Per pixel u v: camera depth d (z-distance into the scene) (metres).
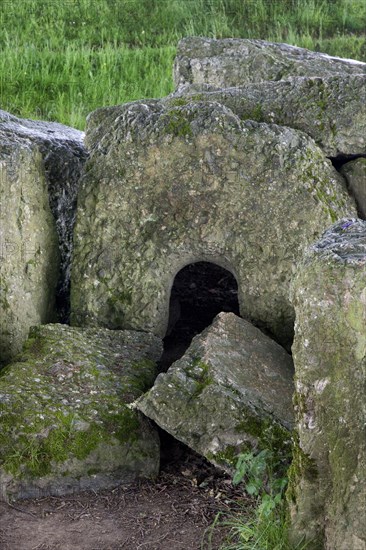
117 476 3.97
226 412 3.85
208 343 4.22
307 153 4.77
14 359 4.42
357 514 3.00
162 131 4.76
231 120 4.72
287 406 4.07
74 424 3.96
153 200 4.86
